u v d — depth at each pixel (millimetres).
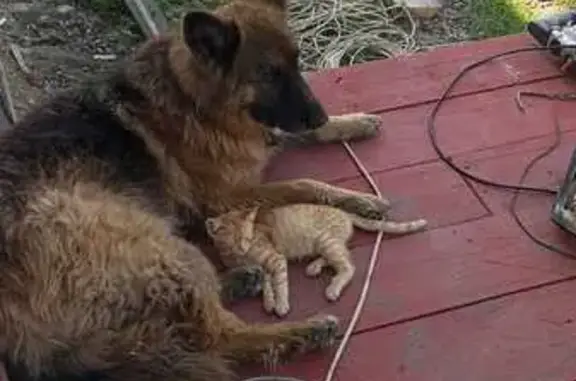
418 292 3006
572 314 2967
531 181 3207
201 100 3035
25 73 3648
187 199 3090
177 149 3059
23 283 2760
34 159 2889
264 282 3021
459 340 2930
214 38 2988
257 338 2889
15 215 2787
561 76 3459
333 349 2920
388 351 2916
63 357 2789
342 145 3307
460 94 3422
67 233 2799
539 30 3523
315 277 3035
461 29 3848
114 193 2926
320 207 3088
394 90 3438
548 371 2883
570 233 3088
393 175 3234
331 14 3850
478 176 3221
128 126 3012
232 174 3109
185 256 2875
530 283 3016
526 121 3346
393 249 3082
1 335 2766
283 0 3115
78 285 2777
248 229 3055
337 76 3484
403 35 3820
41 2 3877
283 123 3111
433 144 3299
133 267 2820
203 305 2855
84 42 3768
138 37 3797
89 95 3033
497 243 3088
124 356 2795
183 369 2797
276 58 3064
